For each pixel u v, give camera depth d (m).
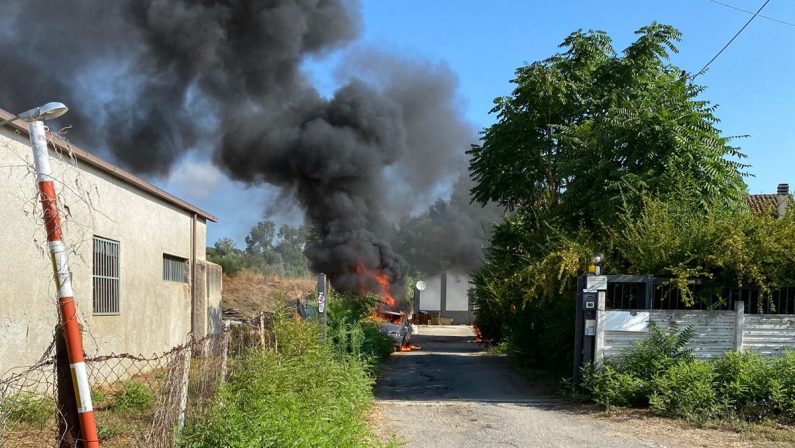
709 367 8.80
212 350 6.21
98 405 7.01
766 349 9.68
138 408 6.79
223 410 5.21
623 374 9.33
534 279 11.59
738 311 9.71
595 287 9.91
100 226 10.45
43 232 8.44
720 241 9.81
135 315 12.05
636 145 11.92
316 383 7.55
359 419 7.36
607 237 11.85
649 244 10.29
